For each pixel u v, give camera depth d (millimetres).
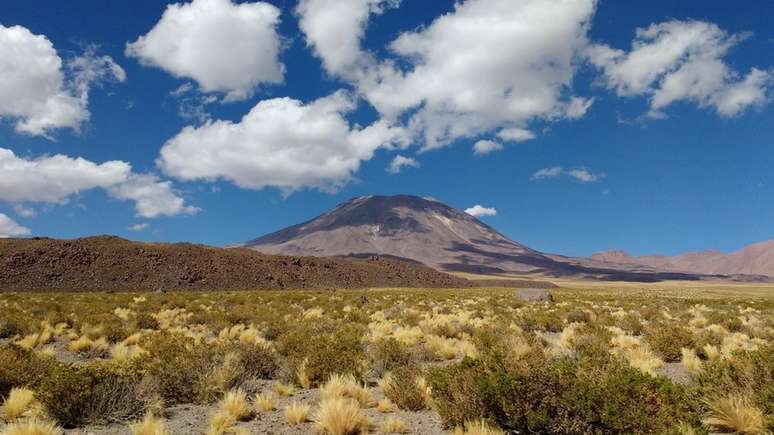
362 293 69625
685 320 27094
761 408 7730
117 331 20281
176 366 10508
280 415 8953
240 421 8500
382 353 13586
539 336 19469
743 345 16641
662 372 13250
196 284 96750
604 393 6945
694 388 8898
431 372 9055
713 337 17969
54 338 20562
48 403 8250
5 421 8422
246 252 125250
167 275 96375
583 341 15648
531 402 7277
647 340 16922
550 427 6965
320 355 12242
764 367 8688
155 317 26297
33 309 28797
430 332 21438
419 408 9469
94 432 7836
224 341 14047
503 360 8453
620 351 15086
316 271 131125
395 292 77250
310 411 9172
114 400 8805
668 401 7004
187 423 8359
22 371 10609
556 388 7348
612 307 40250
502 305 40688
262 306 36031
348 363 12180
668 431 6332
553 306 39250
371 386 11891
